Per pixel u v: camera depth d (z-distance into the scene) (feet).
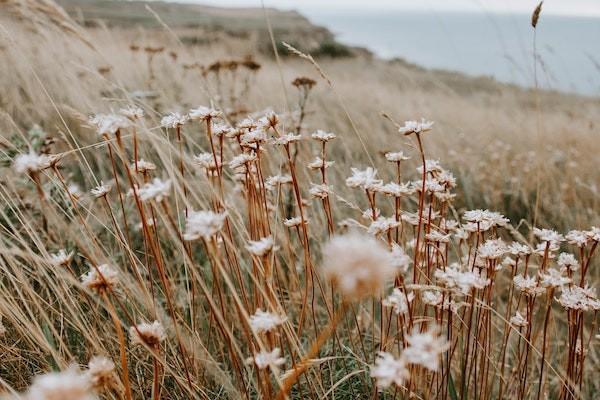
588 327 8.07
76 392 1.97
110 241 8.02
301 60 37.86
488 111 25.23
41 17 8.49
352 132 15.31
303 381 5.64
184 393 5.29
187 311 6.70
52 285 4.82
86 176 9.24
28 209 7.55
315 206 9.64
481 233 5.88
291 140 5.24
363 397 5.74
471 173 14.21
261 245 3.81
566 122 22.45
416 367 4.82
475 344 5.22
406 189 5.00
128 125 4.12
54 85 10.96
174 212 7.98
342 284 1.72
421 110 21.72
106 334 5.48
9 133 8.54
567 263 5.20
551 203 13.07
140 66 15.07
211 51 19.34
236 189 6.44
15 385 5.21
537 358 7.14
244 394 4.85
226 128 5.50
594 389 7.23
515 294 8.60
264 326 3.60
